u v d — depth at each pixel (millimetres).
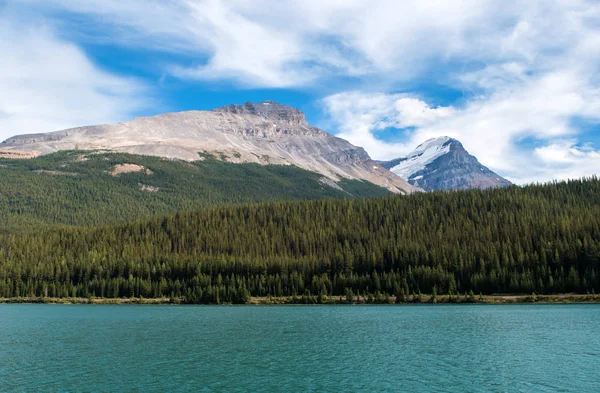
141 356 99312
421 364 90750
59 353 102688
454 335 121938
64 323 152125
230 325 145500
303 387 76750
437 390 74438
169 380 80875
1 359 96500
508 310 174625
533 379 79875
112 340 118750
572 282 194375
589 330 126625
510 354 98500
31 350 106062
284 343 113750
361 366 89750
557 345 107438
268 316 168500
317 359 96062
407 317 159875
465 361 92812
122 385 78000
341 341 115688
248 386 77375
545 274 199500
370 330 132250
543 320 145625
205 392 74438
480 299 197125
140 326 144125
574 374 82812
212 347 109188
